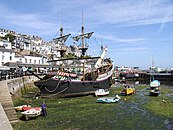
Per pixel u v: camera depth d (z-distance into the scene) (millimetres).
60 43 50594
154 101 32406
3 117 14188
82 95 38500
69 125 19078
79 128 18203
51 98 35344
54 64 63094
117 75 103125
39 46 124188
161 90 48219
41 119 21062
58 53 116500
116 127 18547
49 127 18375
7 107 20016
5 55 72000
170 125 19172
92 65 46938
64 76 36250
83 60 44406
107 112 24562
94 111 25109
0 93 23266
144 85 64500
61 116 22453
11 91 30797
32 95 38781
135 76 97188
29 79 50812
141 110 25641
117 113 24031
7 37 105188
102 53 50594
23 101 32344
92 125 19125
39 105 28922
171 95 39938
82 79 41844
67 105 29188
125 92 40094
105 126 18828
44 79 35844
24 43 111625
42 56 91312
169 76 87125
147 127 18547
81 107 27672
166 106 28062
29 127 18250
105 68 50000
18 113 23094
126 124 19484
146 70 138125
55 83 35312
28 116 20500
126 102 31703
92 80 41656
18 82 37719
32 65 74938
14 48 93438
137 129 17969
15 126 18438
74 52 116938
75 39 50688
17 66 67875
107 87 45375
